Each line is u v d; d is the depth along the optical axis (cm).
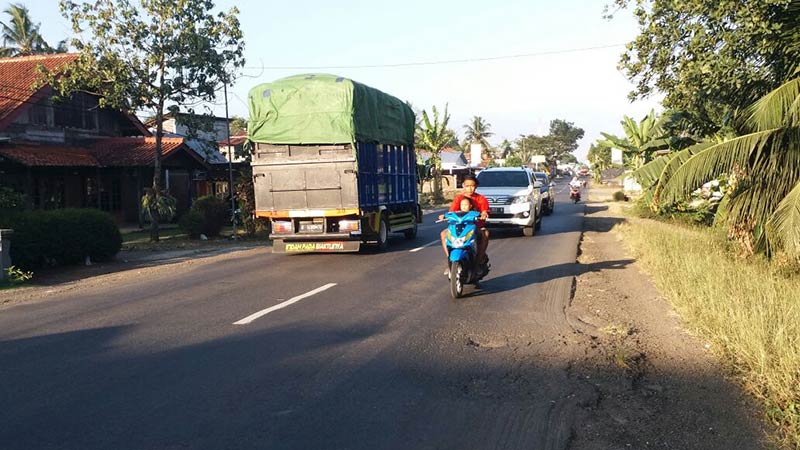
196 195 3322
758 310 704
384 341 721
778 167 1023
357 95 1489
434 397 541
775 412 491
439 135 4931
